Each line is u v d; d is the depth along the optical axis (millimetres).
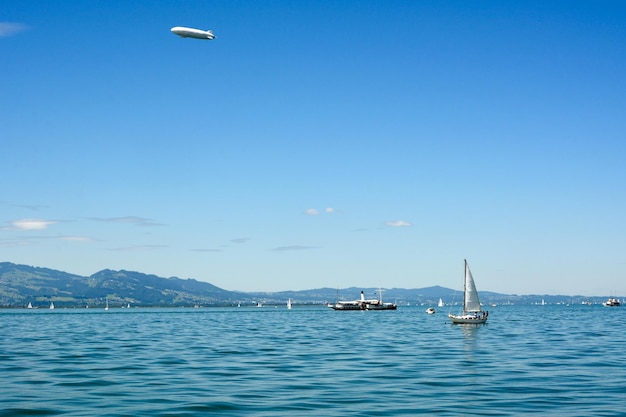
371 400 41531
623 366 59812
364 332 128000
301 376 53719
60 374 55125
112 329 148375
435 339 102562
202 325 174500
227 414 36938
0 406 39500
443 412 37344
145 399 42000
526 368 58781
